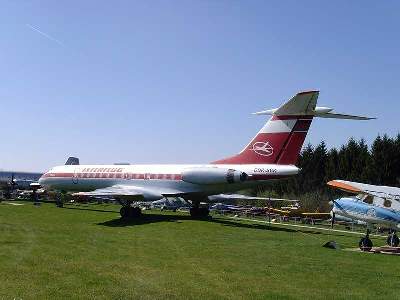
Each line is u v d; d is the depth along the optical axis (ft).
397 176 229.66
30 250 50.44
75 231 71.82
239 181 96.94
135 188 114.01
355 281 40.63
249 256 52.95
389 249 61.77
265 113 94.79
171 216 114.73
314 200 173.68
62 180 135.23
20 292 31.76
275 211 139.64
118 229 78.54
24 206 129.80
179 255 51.57
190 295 32.83
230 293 33.96
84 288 33.55
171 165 115.96
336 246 63.93
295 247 63.16
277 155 93.66
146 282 36.40
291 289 36.27
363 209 74.08
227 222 103.55
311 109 88.17
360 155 241.76
